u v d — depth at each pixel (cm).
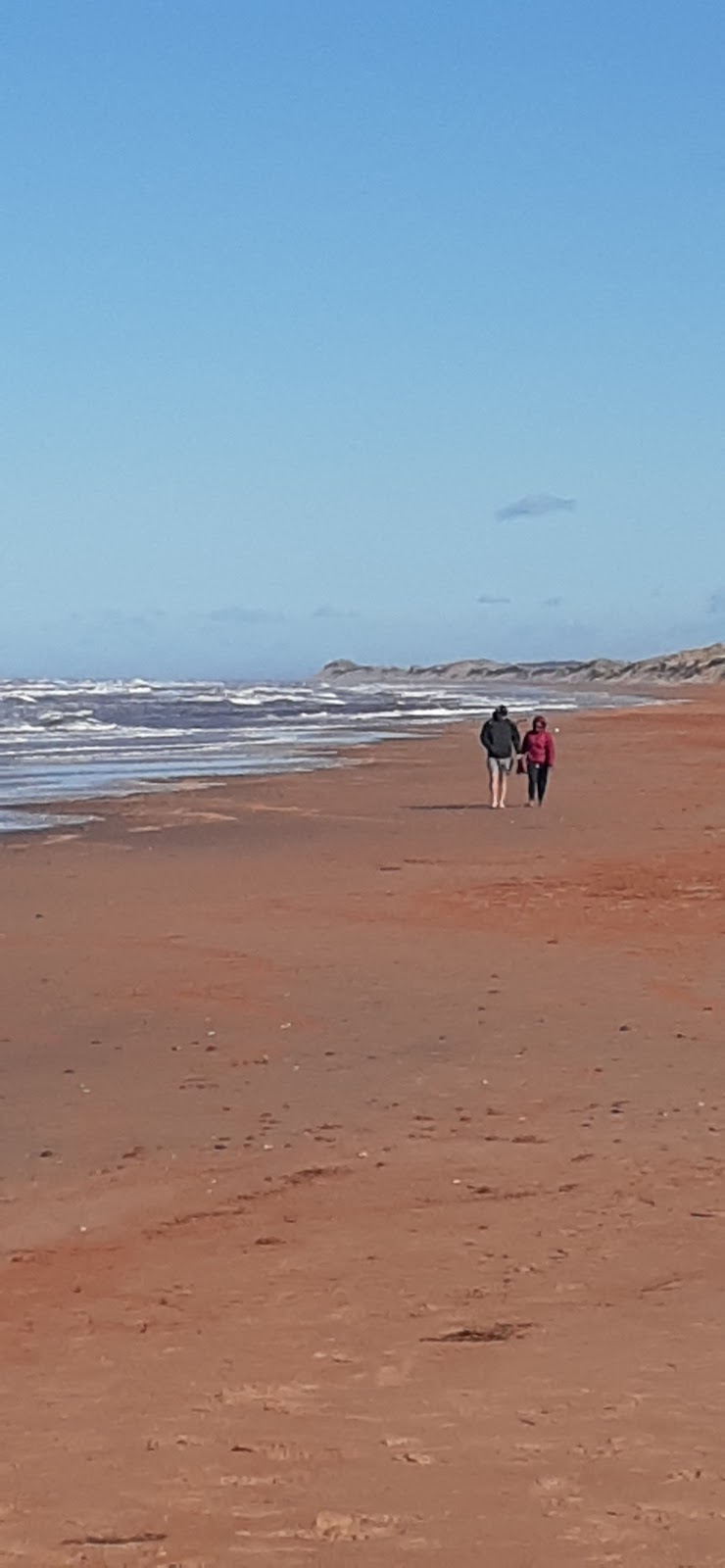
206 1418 575
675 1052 1196
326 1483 521
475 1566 466
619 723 7475
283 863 2378
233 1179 896
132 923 1827
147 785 3956
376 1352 635
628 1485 515
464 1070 1147
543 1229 795
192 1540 483
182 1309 693
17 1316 689
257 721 8500
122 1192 877
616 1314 672
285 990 1448
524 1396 588
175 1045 1241
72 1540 485
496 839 2677
